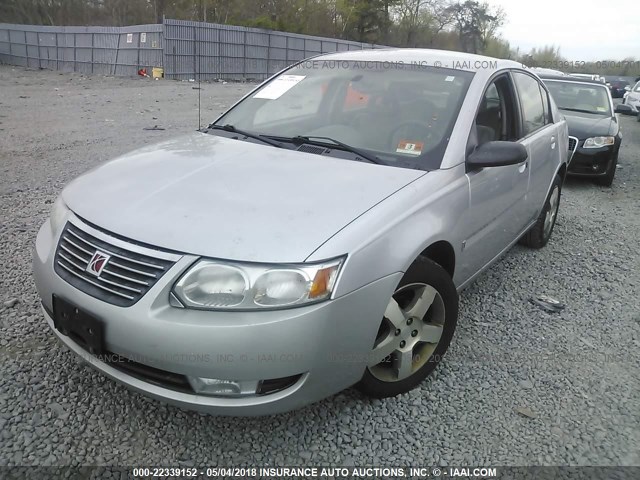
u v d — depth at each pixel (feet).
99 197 8.66
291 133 11.32
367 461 8.10
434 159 10.04
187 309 7.21
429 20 192.95
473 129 10.84
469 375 10.28
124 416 8.63
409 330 9.18
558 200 18.02
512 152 10.14
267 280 7.14
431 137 10.46
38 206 17.65
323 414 8.98
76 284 7.84
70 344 8.39
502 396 9.73
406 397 9.52
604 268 16.12
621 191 26.94
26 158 24.11
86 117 37.11
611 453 8.52
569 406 9.57
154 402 8.97
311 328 7.25
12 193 18.84
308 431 8.61
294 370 7.34
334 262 7.41
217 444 8.23
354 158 10.15
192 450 8.09
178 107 46.14
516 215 13.47
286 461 8.01
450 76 11.84
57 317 8.14
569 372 10.59
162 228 7.63
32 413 8.52
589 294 14.23
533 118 14.78
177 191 8.52
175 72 84.69
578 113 29.50
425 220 8.90
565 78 32.71
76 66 96.27
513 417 9.21
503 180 11.83
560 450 8.53
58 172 21.98
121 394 9.10
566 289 14.46
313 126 11.39
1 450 7.79
